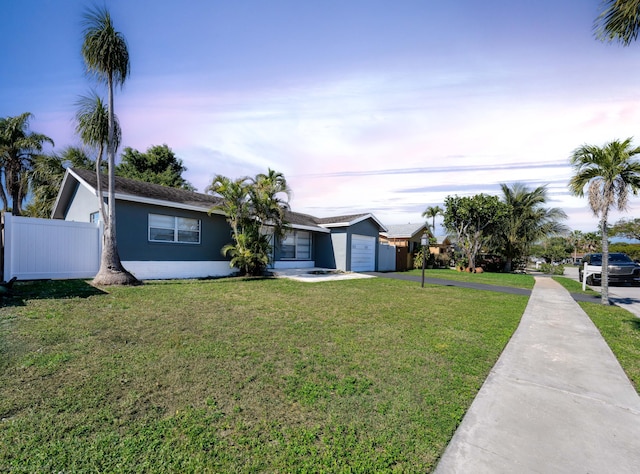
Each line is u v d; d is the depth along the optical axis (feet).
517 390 10.86
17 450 6.97
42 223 30.04
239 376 11.08
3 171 56.29
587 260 49.06
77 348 13.00
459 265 81.92
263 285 33.24
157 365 11.71
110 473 6.41
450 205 80.59
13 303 19.57
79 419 8.20
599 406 9.87
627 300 31.12
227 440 7.59
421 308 24.06
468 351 14.57
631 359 14.12
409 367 12.43
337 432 8.08
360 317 20.39
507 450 7.58
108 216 29.09
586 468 6.99
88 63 28.76
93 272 33.09
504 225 80.74
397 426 8.44
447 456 7.32
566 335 17.81
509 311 24.13
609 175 27.27
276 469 6.70
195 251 40.37
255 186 40.45
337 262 57.31
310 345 14.62
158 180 85.71
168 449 7.20
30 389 9.59
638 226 118.42
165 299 23.22
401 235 84.99
